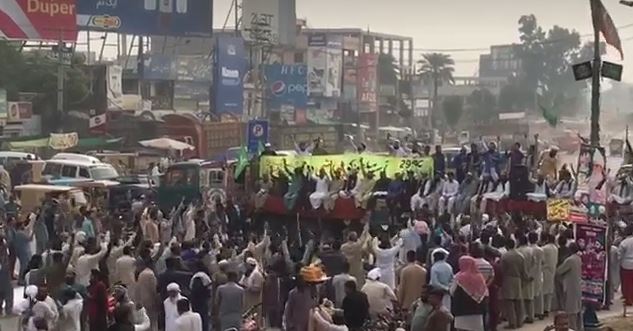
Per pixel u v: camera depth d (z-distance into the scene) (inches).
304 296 709.9
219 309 699.4
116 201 1456.7
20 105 2534.5
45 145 2332.7
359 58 4183.1
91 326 648.4
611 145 1669.5
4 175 1569.9
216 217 1129.4
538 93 5265.8
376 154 1180.5
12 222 1007.0
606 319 874.8
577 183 978.1
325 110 3924.7
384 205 1118.4
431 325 600.4
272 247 903.1
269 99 3287.4
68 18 2513.5
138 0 2783.0
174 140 2426.2
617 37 949.8
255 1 3152.1
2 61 2669.8
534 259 831.1
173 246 764.0
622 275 908.6
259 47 3166.8
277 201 1163.9
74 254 780.6
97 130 2608.3
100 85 2682.1
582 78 952.9
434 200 1116.5
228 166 1330.0
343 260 798.5
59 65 2517.2
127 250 781.9
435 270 722.8
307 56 3909.9
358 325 645.9
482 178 1113.4
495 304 788.0
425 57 5713.6
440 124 5103.3
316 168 1171.9
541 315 853.2
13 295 850.8
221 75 2915.8
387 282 816.3
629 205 1160.2
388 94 4928.6
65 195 1299.2
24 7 2455.7
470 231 943.7
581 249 839.1
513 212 1060.5
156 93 3051.2
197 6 2859.3
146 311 709.3
